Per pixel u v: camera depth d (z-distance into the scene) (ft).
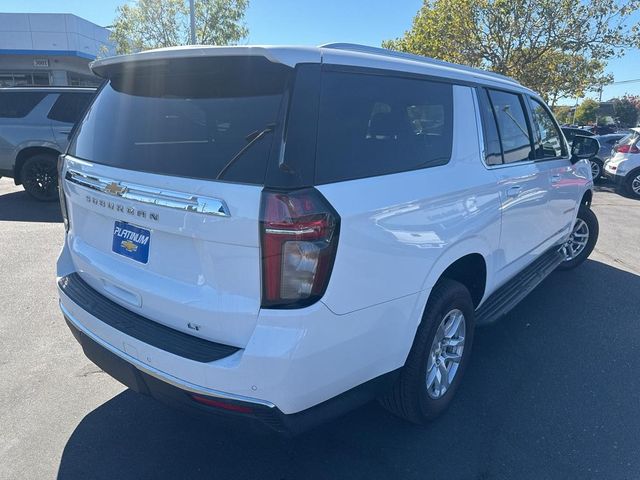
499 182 10.78
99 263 8.68
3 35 79.00
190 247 7.19
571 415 10.34
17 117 29.27
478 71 11.68
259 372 6.66
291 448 9.27
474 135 10.36
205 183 6.88
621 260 21.15
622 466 8.91
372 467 8.82
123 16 77.97
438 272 8.87
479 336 13.73
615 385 11.48
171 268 7.50
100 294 8.92
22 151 29.48
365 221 7.21
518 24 57.52
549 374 11.88
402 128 8.63
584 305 15.98
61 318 14.30
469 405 10.61
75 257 9.46
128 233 8.12
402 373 8.90
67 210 9.79
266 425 7.00
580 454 9.20
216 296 6.99
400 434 9.67
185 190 7.03
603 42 57.62
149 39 79.36
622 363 12.46
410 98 8.93
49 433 9.50
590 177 18.20
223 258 6.80
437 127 9.53
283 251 6.47
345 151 7.40
